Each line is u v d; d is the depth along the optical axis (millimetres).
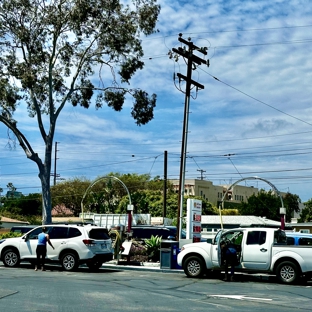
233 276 18469
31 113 33656
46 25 29938
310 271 17594
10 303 10914
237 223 49844
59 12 29844
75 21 29672
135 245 27609
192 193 104000
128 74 32438
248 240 18609
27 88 30953
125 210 69500
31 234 21484
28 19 29922
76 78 32875
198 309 11086
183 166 27453
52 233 21094
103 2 29938
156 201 70000
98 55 32531
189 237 25781
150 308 10945
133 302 11805
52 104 31906
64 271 20562
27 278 16797
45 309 10250
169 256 22422
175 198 71000
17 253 21438
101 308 10656
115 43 31266
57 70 32969
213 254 19016
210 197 108500
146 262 25969
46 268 21688
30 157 31734
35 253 21156
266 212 78938
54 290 13523
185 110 27703
